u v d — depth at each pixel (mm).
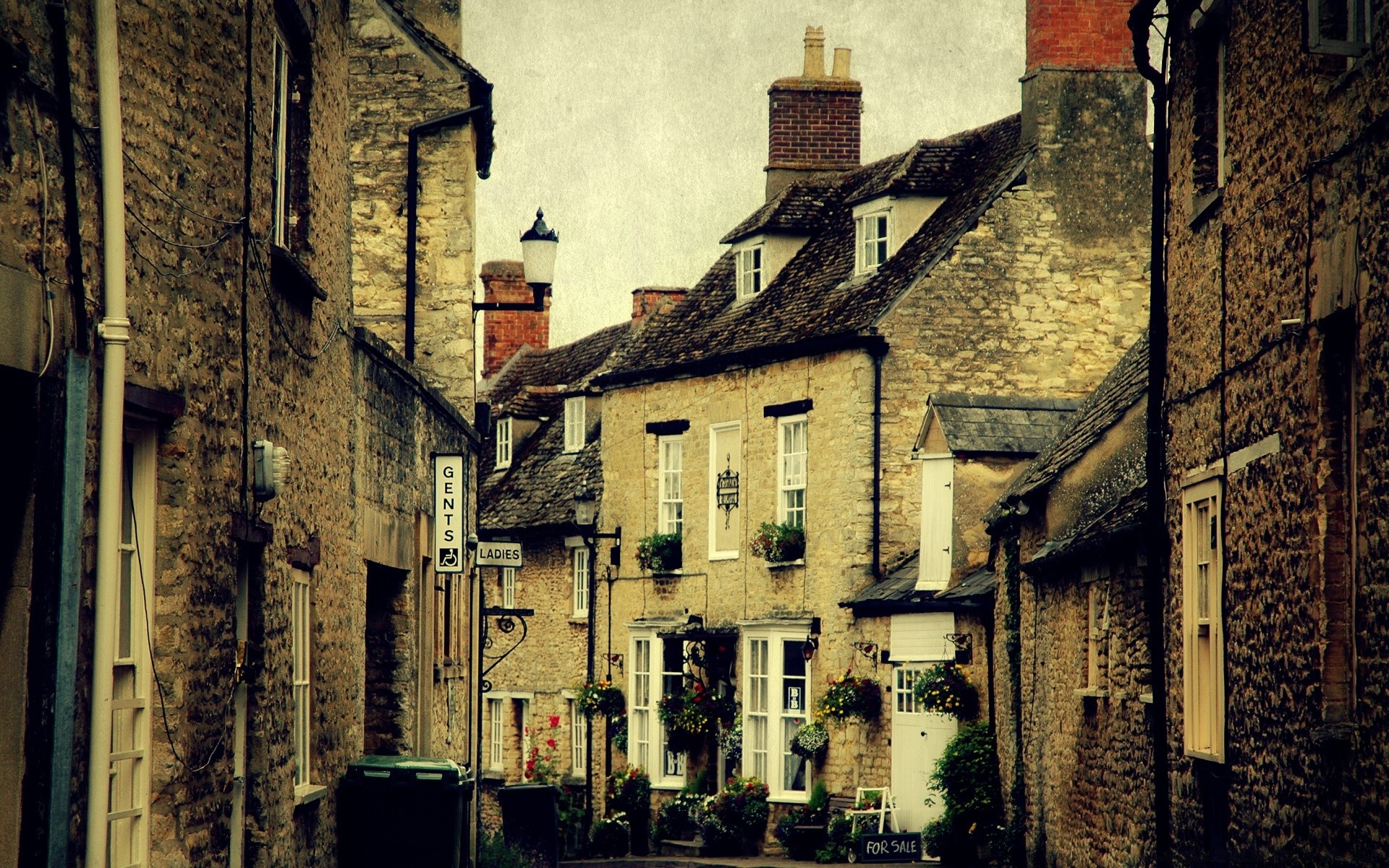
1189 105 13117
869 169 31438
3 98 6863
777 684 27953
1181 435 13344
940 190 28562
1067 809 18219
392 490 15641
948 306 26938
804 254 30703
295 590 11914
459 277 21281
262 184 10641
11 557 7168
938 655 24156
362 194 21344
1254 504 11195
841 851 24891
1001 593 22125
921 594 24875
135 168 8336
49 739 7316
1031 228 27266
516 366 42875
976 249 27078
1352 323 9422
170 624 8844
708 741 29609
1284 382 10578
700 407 30422
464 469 18875
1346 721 9547
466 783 13648
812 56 32844
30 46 7117
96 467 7773
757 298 30703
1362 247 9141
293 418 11594
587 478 35219
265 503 10641
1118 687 15711
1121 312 27453
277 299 11156
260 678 10617
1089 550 15922
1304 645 10109
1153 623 13969
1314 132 10047
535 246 20875
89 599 7676
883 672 25688
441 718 18672
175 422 8875
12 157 6965
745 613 29000
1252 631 11227
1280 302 10727
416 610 16922
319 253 12555
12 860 7039
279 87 11586
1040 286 27266
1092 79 27500
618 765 32688
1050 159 27359
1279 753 10617
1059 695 18609
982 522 24438
